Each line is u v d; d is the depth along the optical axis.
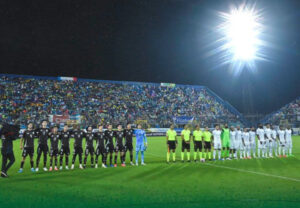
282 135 15.40
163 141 27.02
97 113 37.34
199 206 5.57
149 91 45.91
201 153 13.23
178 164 12.11
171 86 48.88
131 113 39.28
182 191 6.79
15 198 6.14
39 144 10.60
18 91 36.94
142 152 12.09
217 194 6.49
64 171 10.21
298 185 7.50
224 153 15.19
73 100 38.72
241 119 43.03
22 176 9.09
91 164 11.47
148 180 8.24
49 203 5.76
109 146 11.55
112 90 43.47
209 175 9.12
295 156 15.34
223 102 49.12
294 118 40.56
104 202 5.83
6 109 33.12
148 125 36.38
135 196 6.32
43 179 8.48
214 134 14.11
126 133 11.90
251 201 5.91
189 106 45.00
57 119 32.25
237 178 8.56
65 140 10.98
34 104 35.59
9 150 8.96
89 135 11.30
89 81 43.69
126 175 9.17
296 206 5.58
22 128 30.44
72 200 5.98
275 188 7.12
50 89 39.38
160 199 6.06
